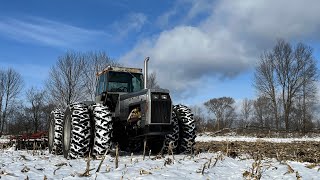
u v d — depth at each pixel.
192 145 8.99
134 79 9.55
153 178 5.59
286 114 46.47
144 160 7.49
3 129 51.62
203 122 49.62
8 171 6.07
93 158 7.66
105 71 9.50
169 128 8.05
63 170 6.29
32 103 45.06
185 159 7.80
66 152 8.37
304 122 43.16
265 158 8.77
